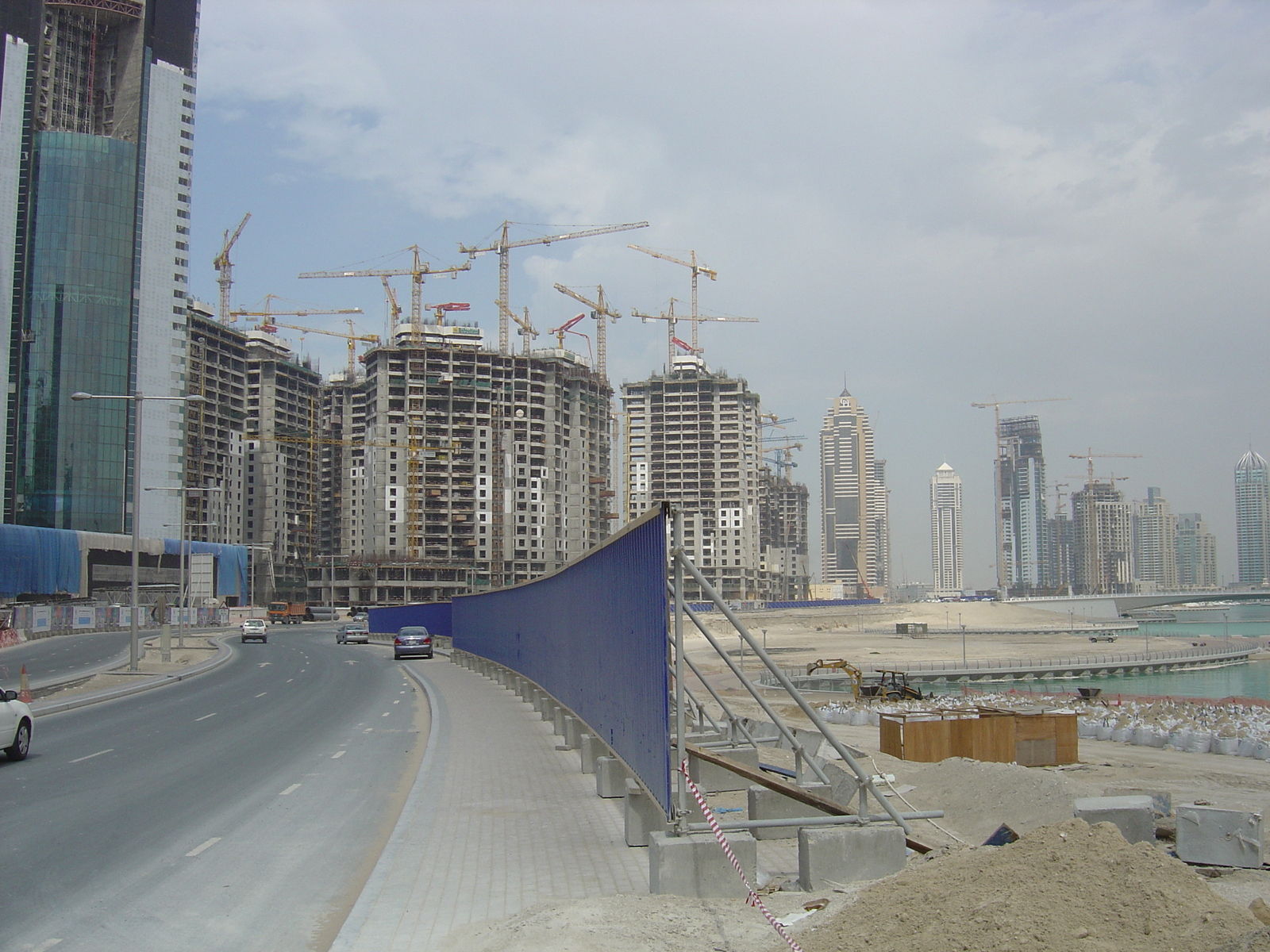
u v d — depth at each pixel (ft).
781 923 24.38
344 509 638.94
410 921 26.48
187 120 505.25
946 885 22.91
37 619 258.98
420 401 625.82
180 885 31.73
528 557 641.40
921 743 63.16
